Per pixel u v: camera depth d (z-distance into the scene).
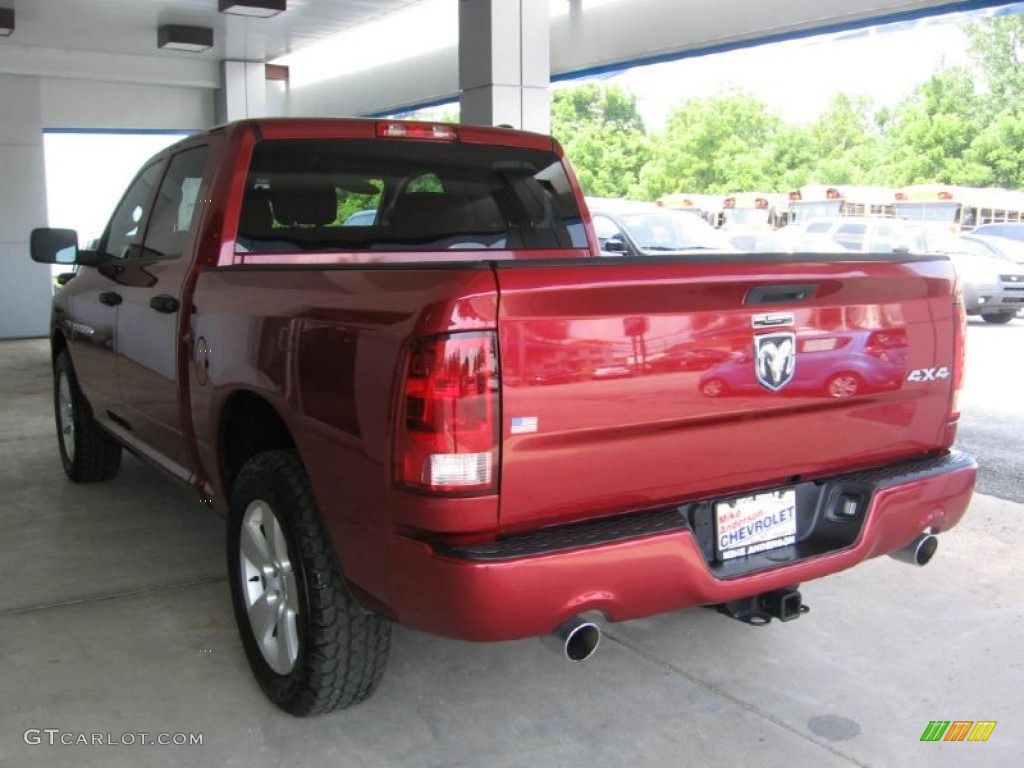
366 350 2.55
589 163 46.03
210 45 13.91
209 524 5.18
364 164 3.94
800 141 45.50
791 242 19.11
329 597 2.89
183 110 17.19
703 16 10.03
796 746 3.01
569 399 2.46
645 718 3.18
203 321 3.51
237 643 3.72
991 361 12.15
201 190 3.87
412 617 2.54
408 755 2.95
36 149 15.21
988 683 3.41
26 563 4.57
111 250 5.01
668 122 48.03
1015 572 4.47
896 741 3.03
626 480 2.60
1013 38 41.09
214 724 3.12
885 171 40.78
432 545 2.42
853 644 3.72
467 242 4.23
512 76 9.26
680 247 12.30
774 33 9.58
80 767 2.86
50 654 3.61
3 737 3.02
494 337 2.36
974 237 19.64
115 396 4.72
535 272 2.40
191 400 3.69
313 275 2.88
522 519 2.47
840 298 2.92
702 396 2.67
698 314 2.64
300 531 2.91
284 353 2.93
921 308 3.14
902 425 3.17
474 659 3.61
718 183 46.22
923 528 3.16
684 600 2.68
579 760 2.93
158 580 4.37
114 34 14.21
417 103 14.59
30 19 13.09
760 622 3.08
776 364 2.79
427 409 2.36
